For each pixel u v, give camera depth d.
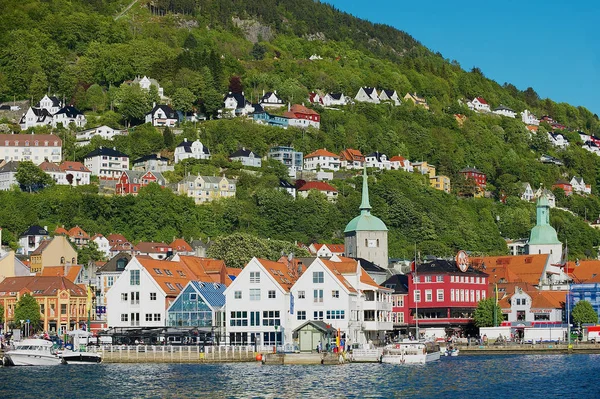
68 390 137.88
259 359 186.50
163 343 193.62
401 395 132.25
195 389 137.88
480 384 144.75
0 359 184.38
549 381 149.00
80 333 198.00
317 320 192.25
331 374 157.75
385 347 184.62
